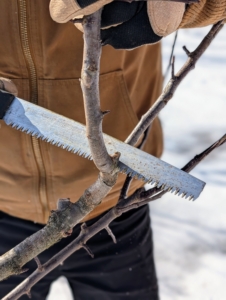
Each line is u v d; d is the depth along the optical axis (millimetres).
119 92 1261
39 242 816
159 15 770
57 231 807
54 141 868
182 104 4039
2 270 816
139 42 802
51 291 2246
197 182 817
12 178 1271
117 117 1282
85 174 1260
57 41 1112
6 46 1114
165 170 828
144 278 1489
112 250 1426
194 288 2234
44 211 1325
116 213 890
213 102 4055
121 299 1483
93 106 649
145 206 1499
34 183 1272
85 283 1481
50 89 1166
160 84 1495
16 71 1148
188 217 2734
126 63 1284
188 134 3568
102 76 1212
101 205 1340
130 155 839
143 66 1386
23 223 1384
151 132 1473
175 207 2824
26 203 1312
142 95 1428
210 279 2281
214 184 2994
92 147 691
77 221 811
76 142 863
